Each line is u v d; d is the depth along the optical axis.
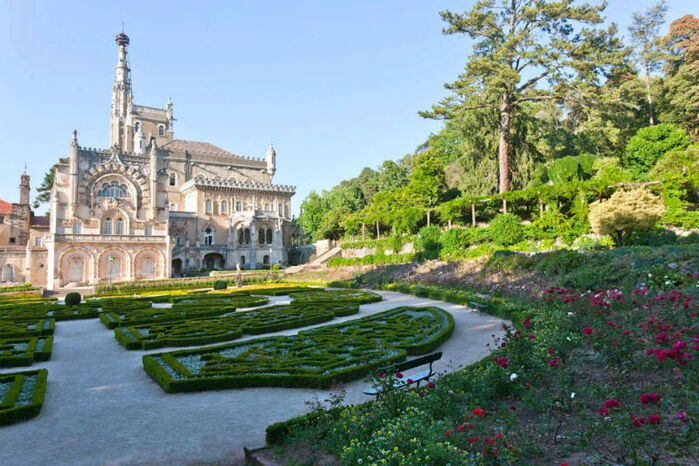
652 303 11.90
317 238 78.75
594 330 10.30
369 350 14.48
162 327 19.48
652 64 50.28
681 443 5.48
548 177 46.91
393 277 38.97
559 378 8.09
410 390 8.41
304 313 22.62
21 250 58.44
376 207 63.25
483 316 20.86
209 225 73.44
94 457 7.82
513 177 45.88
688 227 27.25
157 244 60.62
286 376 11.61
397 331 17.09
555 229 34.47
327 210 84.50
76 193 59.69
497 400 8.03
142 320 21.31
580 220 33.25
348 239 66.00
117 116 89.44
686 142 35.78
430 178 54.34
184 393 11.41
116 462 7.60
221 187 74.69
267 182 87.38
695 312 10.48
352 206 79.50
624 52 36.50
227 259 70.69
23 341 17.44
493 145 47.44
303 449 7.28
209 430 8.91
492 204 42.78
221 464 7.45
